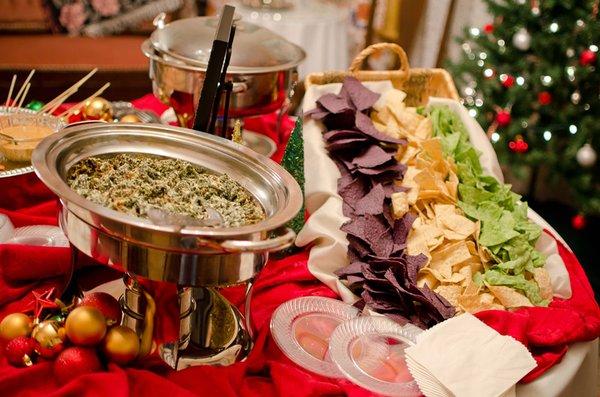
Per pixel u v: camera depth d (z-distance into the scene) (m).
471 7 4.43
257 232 1.35
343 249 1.77
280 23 3.65
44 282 1.68
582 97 3.24
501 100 3.37
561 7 3.22
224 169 1.63
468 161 2.05
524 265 1.82
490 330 1.57
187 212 1.47
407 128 2.10
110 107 2.18
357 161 1.93
